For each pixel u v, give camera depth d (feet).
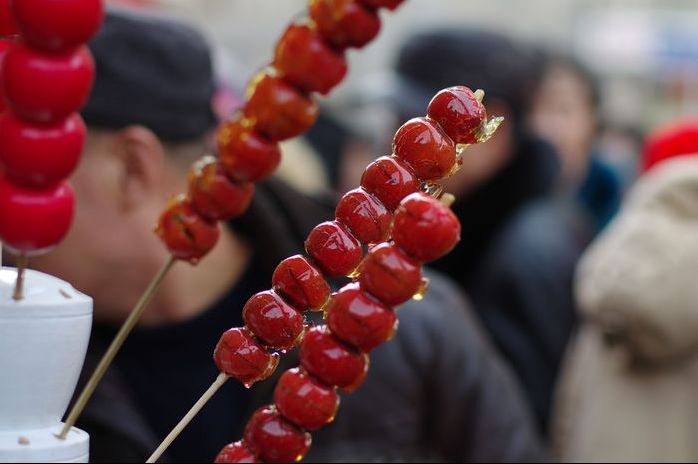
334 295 3.14
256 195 6.41
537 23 42.52
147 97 5.93
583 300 9.14
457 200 11.57
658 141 10.19
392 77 12.49
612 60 35.70
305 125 3.21
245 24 37.01
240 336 3.38
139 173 5.97
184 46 6.11
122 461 5.66
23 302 3.13
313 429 3.26
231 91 11.62
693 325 8.38
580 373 9.29
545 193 11.58
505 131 11.53
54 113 2.87
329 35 3.10
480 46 11.91
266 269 6.42
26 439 3.09
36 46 2.83
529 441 6.91
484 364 6.91
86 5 2.78
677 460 8.61
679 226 8.61
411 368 6.56
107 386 5.80
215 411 6.31
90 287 6.01
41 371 3.16
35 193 2.97
